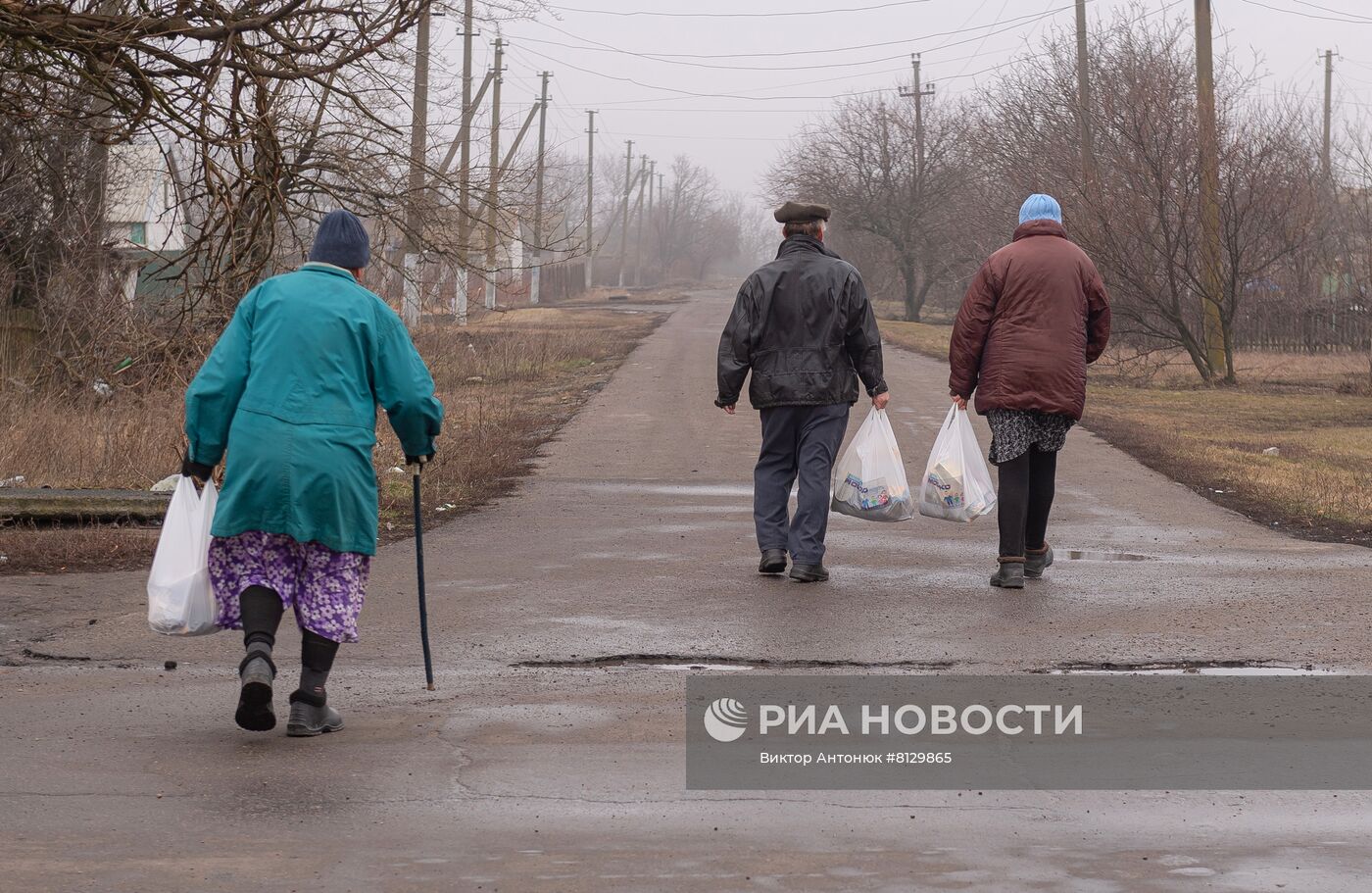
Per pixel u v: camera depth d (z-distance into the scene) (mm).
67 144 40844
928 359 67375
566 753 10766
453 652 14148
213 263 27172
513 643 14508
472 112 65938
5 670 13430
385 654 14109
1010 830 9016
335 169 37344
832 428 17750
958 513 18156
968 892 7867
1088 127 66062
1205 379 59938
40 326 38281
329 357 11039
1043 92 80500
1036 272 17062
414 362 11445
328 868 8242
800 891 7879
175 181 28500
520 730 11398
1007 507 17312
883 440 18328
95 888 7871
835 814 9344
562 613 15961
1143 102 59688
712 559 19547
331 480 10852
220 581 11055
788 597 16859
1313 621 15422
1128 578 18062
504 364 56969
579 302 157625
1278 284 71812
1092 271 17312
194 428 11133
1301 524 23000
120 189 43625
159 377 29938
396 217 39250
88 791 9734
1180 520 23438
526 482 27812
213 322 29234
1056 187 65938
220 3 23828
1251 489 26656
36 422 28297
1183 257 59781
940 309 154375
